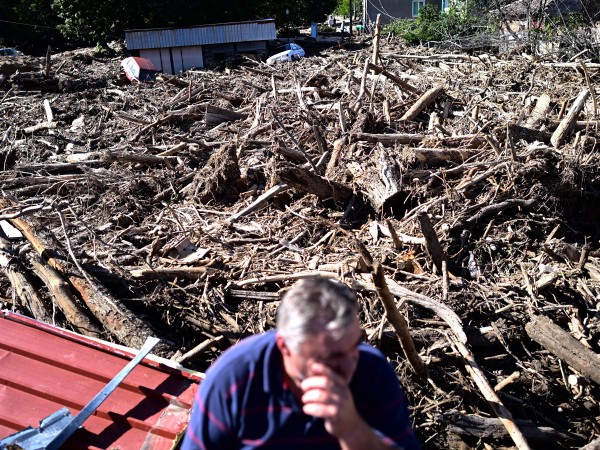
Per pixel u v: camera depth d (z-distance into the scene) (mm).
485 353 6254
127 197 9531
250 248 7711
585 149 9789
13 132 13828
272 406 2203
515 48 18875
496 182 8586
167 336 6262
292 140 10164
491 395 5555
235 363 2252
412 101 12516
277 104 13703
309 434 2201
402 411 2309
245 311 6422
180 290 6566
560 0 21281
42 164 11000
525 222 7988
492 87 14680
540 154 8906
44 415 3836
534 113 11711
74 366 4176
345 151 9977
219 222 8375
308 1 40844
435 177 8859
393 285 6508
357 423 2070
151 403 3945
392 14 44500
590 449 5270
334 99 14289
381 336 5895
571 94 13078
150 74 21000
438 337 6090
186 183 10250
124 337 5773
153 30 27188
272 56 25969
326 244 7883
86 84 19359
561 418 5832
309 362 2061
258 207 8688
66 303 6141
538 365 6035
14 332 4484
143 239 8109
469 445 5492
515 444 5383
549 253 7363
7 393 4012
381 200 8281
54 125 14016
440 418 5523
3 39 36500
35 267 6652
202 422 2266
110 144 13047
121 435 3738
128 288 6527
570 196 8555
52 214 8719
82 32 32281
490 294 6641
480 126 11195
